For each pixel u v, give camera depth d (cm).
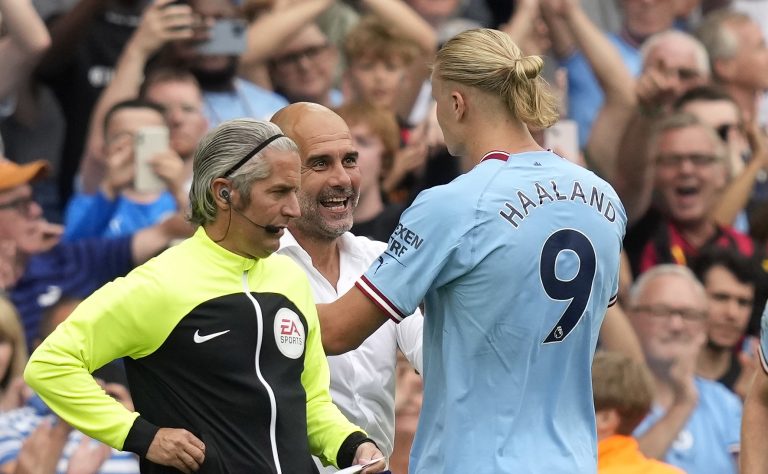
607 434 1864
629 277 2716
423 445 1304
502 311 1245
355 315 1278
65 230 2433
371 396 1493
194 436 1203
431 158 2544
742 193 2983
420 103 2748
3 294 2139
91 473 1984
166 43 2562
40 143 2622
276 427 1231
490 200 1242
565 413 1279
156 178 2400
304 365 1278
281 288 1269
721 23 3209
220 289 1233
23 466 1967
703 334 2450
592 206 1273
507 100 1271
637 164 2781
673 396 2400
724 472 2362
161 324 1213
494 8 3078
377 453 1262
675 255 2734
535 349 1254
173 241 2312
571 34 2908
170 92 2489
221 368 1218
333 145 1446
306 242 1490
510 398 1253
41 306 2231
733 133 2991
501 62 1266
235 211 1234
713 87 3006
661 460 2339
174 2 2564
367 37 2680
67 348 1196
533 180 1258
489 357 1254
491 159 1265
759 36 3212
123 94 2525
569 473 1255
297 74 2755
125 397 1944
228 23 2605
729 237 2784
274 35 2727
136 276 1228
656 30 3188
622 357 1894
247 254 1251
